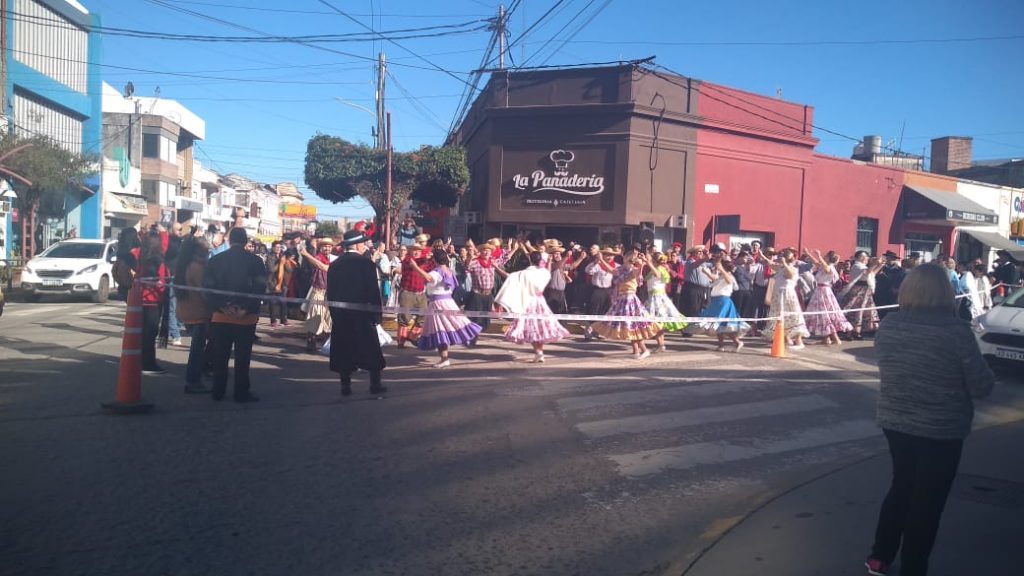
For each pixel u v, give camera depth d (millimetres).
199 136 50906
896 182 28594
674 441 7047
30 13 29141
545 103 21609
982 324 11273
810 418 8078
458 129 31844
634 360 11586
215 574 4141
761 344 14070
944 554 4562
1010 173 41281
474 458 6375
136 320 7512
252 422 7324
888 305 15914
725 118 22828
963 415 3926
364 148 26516
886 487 5777
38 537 4543
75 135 33125
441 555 4492
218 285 8023
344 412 7859
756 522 5027
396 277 15367
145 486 5461
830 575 4211
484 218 22703
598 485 5812
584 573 4320
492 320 14367
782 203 24422
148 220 43344
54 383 8797
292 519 4953
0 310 14562
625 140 20828
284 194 100562
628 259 12336
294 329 15078
